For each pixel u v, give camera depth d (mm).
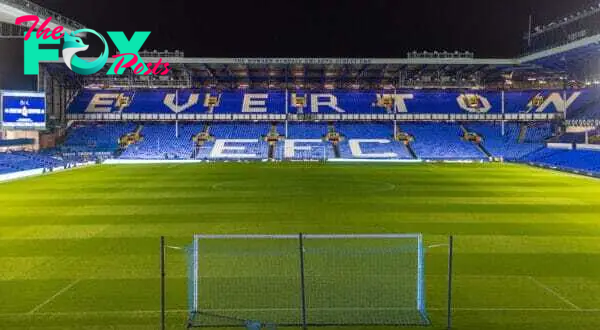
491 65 73062
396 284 14805
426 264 16953
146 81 82250
